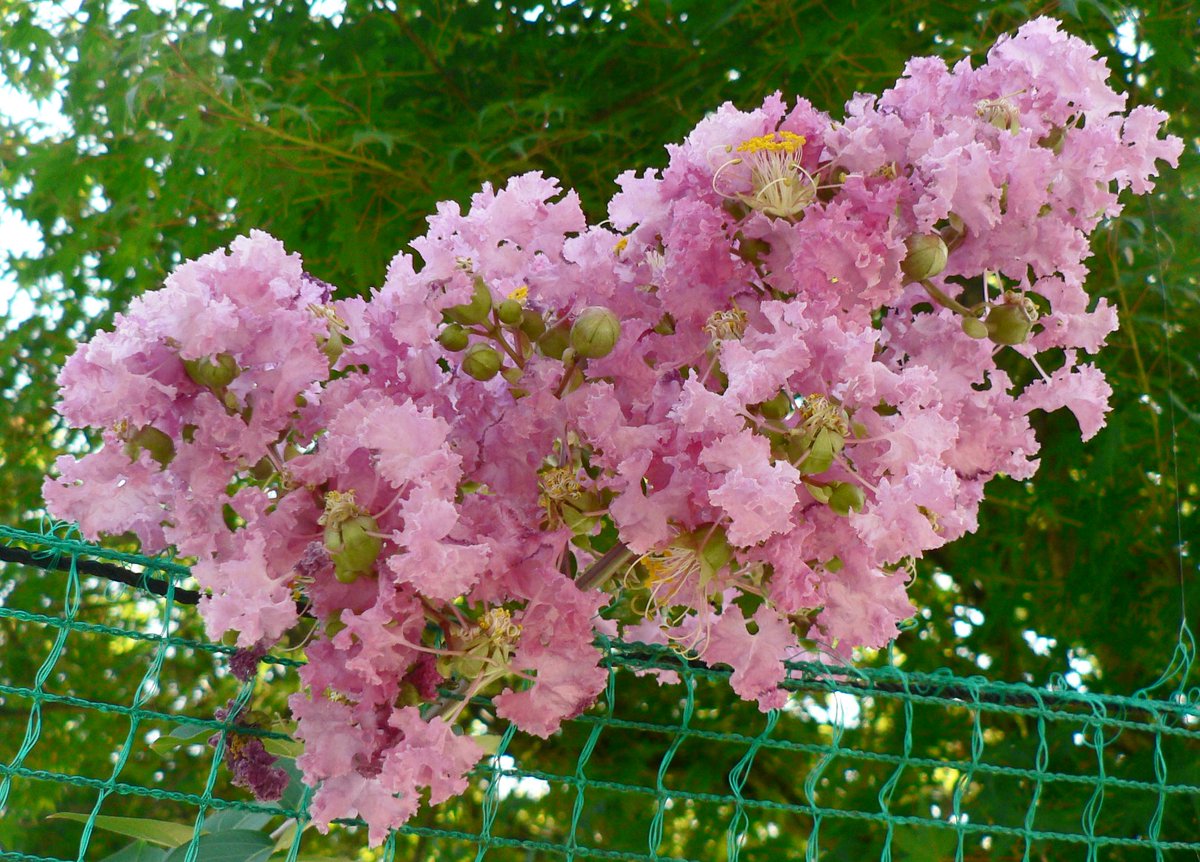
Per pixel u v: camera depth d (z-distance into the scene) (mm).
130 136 780
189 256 792
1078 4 645
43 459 934
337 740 347
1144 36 653
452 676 370
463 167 705
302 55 734
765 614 375
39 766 918
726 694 769
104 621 968
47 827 901
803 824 845
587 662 360
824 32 617
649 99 681
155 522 370
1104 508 698
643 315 370
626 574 372
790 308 354
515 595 356
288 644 372
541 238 373
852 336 353
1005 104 376
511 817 822
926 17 653
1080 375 395
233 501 347
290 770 406
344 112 690
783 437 352
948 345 385
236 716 384
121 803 914
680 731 406
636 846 747
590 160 692
